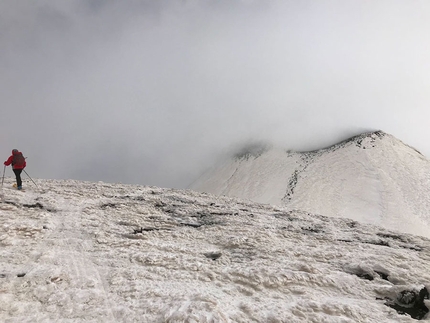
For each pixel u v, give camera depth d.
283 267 6.92
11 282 5.45
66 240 8.20
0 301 4.77
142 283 5.90
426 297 5.84
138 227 10.02
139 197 14.66
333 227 11.55
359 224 12.32
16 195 12.58
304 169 88.31
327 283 6.18
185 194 17.17
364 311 5.14
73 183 17.92
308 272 6.65
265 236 9.53
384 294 5.94
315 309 5.07
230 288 5.91
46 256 6.84
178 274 6.41
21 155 14.20
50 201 12.23
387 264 7.19
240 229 10.23
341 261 7.57
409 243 9.84
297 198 70.44
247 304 5.12
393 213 55.22
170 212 12.48
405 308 5.54
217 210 13.44
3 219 9.14
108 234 8.95
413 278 6.55
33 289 5.32
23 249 7.22
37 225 8.95
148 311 4.88
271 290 5.86
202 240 9.10
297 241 9.35
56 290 5.40
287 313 4.88
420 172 71.38
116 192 15.68
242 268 6.68
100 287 5.71
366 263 7.19
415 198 59.66
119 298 5.31
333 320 4.77
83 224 9.72
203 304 4.90
